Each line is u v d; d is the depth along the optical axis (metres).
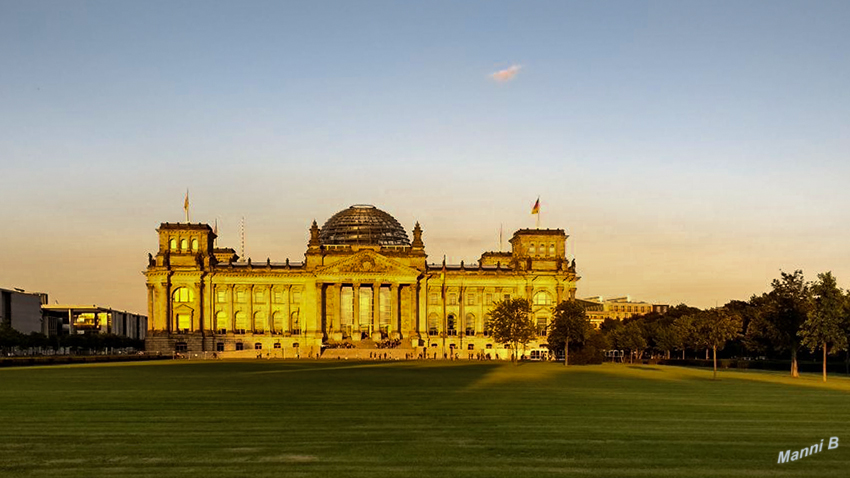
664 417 53.69
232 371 115.38
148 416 53.19
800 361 158.25
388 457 37.78
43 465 35.84
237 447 40.44
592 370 128.38
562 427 47.97
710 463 36.84
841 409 60.59
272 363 153.75
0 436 44.06
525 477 33.59
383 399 65.69
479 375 104.88
